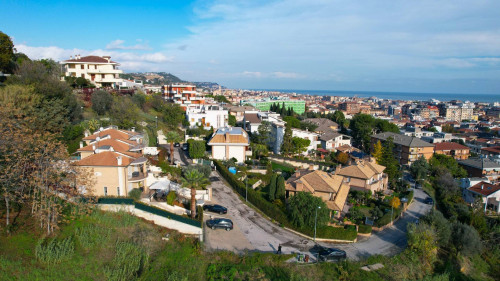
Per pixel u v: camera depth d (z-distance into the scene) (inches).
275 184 1943.9
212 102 5570.9
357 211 1927.9
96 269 1036.5
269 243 1504.7
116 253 1113.4
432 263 1585.9
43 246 1041.5
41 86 2182.6
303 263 1333.7
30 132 1443.2
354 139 4881.9
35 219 1155.9
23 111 1745.8
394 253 1568.7
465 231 1804.9
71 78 3238.2
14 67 2706.7
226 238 1497.3
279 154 3440.0
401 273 1398.9
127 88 4111.7
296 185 1947.6
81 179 1277.1
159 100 3961.6
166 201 1646.2
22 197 1107.9
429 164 3462.1
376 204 2247.8
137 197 1588.3
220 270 1198.9
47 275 964.0
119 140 1968.5
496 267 1768.0
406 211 2322.8
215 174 2433.6
